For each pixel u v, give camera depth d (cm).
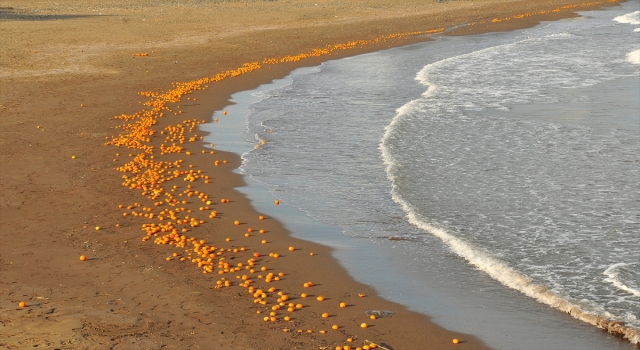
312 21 4969
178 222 1270
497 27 4744
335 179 1529
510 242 1161
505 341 847
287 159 1691
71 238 1184
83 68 3047
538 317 910
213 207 1362
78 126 2022
